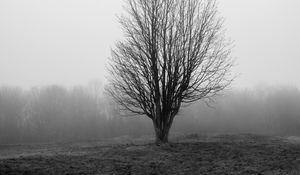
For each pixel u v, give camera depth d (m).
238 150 13.62
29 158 11.10
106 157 11.83
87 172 9.56
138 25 15.77
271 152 13.34
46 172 9.29
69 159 11.20
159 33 15.32
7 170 9.15
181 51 15.23
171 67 15.23
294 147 14.84
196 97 15.86
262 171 10.21
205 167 10.72
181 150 13.42
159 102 15.39
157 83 15.27
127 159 11.56
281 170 10.36
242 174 9.84
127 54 15.68
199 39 15.36
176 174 9.84
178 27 15.36
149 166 10.62
